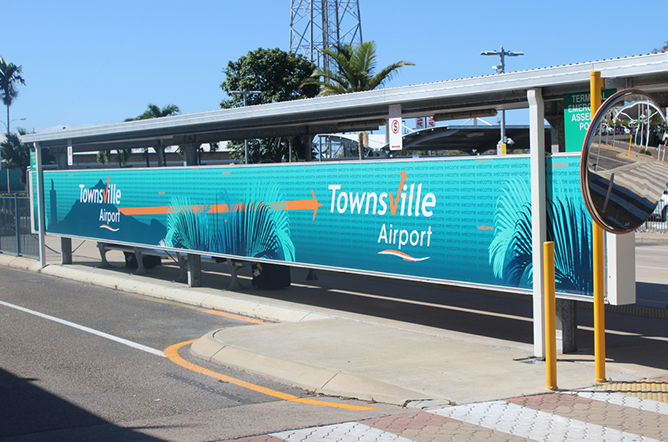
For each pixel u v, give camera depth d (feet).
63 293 44.57
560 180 23.90
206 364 25.53
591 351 25.70
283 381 22.75
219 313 37.47
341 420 18.04
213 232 40.96
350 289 43.52
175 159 144.87
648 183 21.43
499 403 18.99
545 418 17.61
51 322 34.06
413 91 28.02
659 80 22.30
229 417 18.70
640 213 21.42
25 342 29.32
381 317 33.96
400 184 29.53
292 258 35.42
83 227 54.29
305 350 25.53
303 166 34.45
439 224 27.96
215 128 42.16
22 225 65.92
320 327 30.17
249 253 38.37
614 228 20.80
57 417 18.99
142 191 47.09
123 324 33.71
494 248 26.05
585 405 18.71
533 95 23.97
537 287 24.40
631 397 19.48
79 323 33.86
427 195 28.37
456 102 30.73
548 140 53.42
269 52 112.47
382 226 30.42
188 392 21.61
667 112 26.94
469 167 26.81
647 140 21.21
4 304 39.68
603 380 21.27
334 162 32.65
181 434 17.13
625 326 31.42
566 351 25.41
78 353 27.30
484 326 31.68
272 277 42.86
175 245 44.32
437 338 27.78
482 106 32.73
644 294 40.29
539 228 24.22
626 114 20.54
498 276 25.98
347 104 30.76
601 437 16.10
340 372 22.27
